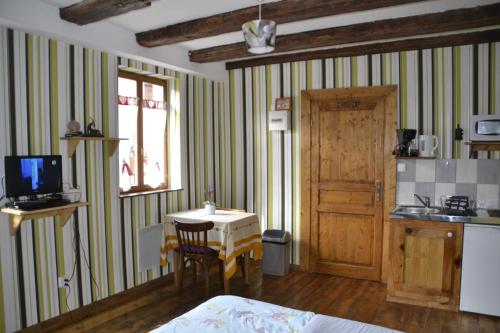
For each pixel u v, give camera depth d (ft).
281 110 15.15
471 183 12.56
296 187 15.37
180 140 14.53
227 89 16.60
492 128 11.18
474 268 10.86
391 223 11.78
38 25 9.34
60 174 9.88
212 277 14.53
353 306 11.73
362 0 8.64
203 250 12.18
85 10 9.23
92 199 11.34
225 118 16.71
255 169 16.21
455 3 9.92
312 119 14.83
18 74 9.49
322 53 14.43
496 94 12.19
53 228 10.30
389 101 13.48
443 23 10.52
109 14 9.41
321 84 14.64
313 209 14.97
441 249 11.23
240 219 12.63
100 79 11.51
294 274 14.89
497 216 10.96
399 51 13.34
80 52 10.93
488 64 12.23
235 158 16.65
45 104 10.09
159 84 14.30
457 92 12.66
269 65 15.64
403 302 11.91
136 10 9.75
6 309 9.34
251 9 9.89
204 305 6.96
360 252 14.30
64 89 10.53
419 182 13.21
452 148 12.77
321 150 14.76
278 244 14.56
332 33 11.94
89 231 11.27
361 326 5.88
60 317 10.50
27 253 9.75
